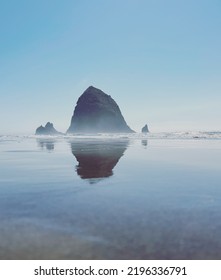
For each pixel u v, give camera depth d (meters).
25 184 9.47
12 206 6.61
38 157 18.66
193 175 11.33
